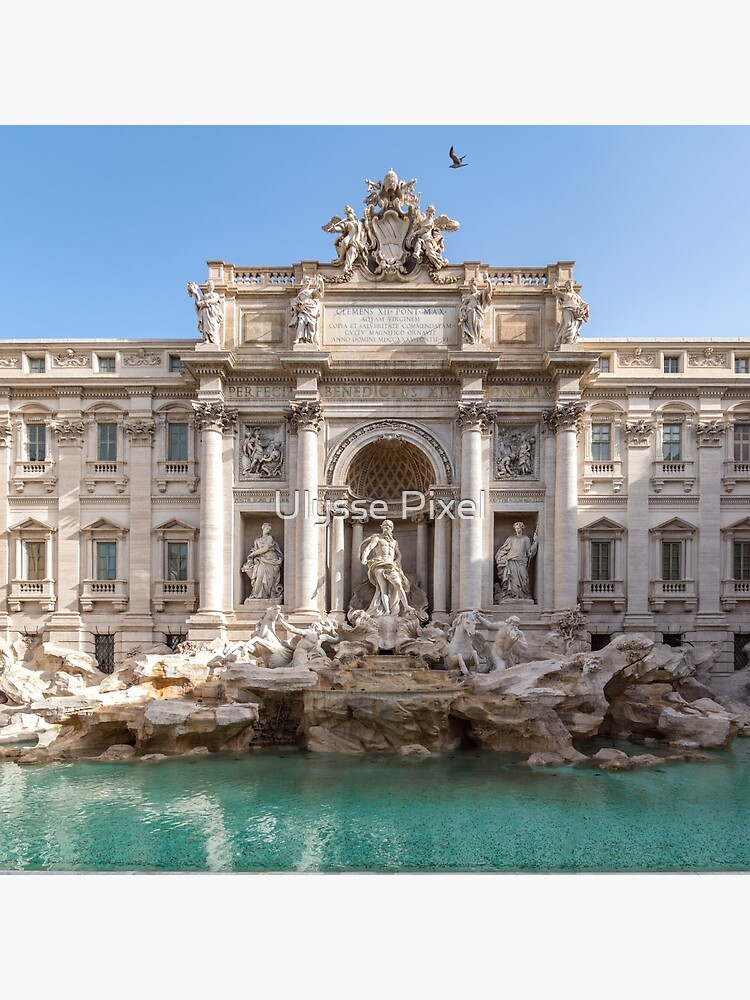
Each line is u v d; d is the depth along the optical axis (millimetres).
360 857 17391
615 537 42094
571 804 21844
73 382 42625
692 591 41812
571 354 39500
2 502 42688
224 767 26516
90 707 29594
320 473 41188
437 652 34625
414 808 21438
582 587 41875
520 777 25000
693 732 30453
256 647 35125
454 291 41688
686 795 22844
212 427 40625
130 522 42406
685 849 18016
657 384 42250
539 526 41062
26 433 43125
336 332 41781
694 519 42188
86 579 42125
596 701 30016
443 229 42438
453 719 29938
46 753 27891
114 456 43156
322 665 32875
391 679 31609
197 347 40188
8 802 22109
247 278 42781
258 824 19984
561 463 40281
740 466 42500
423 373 41156
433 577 41344
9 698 35125
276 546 41531
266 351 41812
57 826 19812
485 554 40781
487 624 35688
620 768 26141
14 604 42125
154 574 42094
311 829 19531
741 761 27641
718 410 42312
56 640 41594
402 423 41375
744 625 41562
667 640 41875
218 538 40250
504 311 42125
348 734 29203
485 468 40969
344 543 41531
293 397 41594
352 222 41906
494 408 41281
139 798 22531
